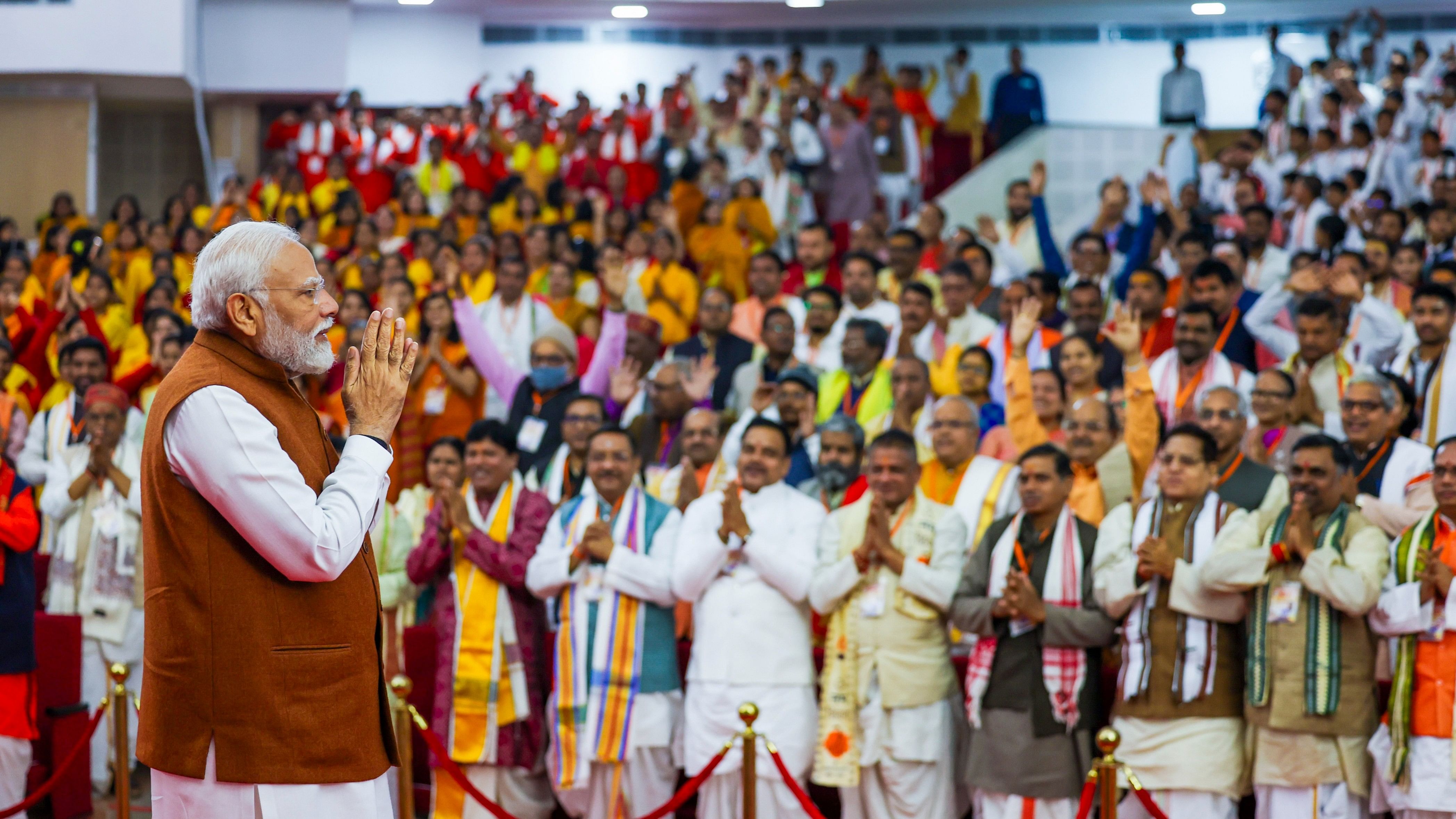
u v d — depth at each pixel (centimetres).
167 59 1430
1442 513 474
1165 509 499
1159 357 736
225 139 1614
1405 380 628
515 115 1543
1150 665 480
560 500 641
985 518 567
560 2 1784
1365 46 1573
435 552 564
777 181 1289
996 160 1377
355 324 826
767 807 517
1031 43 1834
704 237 1142
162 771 276
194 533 274
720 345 794
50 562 664
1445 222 1005
